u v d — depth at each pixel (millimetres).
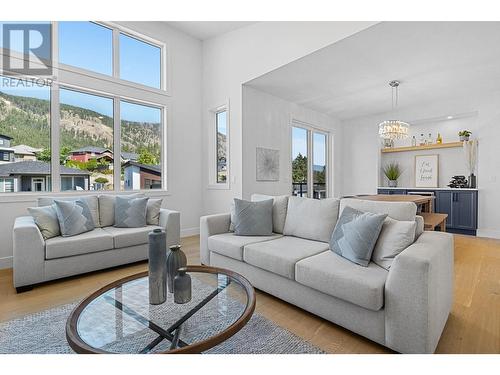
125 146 4355
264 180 4969
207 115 5234
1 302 2221
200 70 5305
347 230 2045
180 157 4957
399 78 4348
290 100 5473
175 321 1458
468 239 4617
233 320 1414
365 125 6770
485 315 1980
